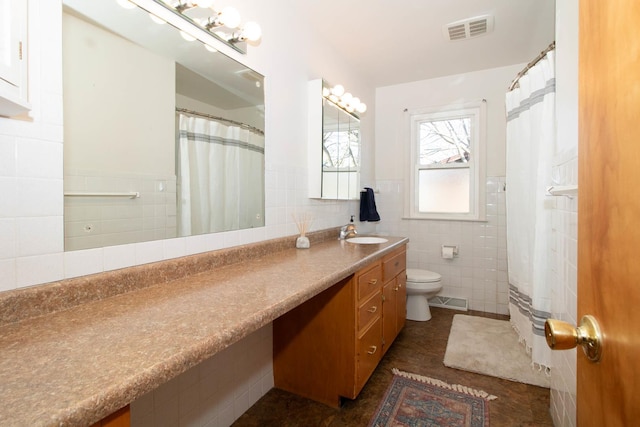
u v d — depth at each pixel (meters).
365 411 1.62
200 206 1.45
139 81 1.20
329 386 1.67
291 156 2.05
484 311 3.10
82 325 0.80
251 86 1.73
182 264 1.27
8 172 0.84
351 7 2.05
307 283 1.19
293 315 1.77
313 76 2.28
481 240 3.11
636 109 0.40
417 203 3.41
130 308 0.92
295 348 1.77
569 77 1.31
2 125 0.83
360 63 2.87
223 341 0.75
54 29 0.94
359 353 1.66
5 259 0.83
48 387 0.54
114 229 1.10
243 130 1.68
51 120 0.93
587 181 0.57
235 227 1.63
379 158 3.52
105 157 1.08
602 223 0.50
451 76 3.18
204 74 1.47
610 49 0.48
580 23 0.61
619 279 0.44
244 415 1.60
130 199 1.16
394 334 2.27
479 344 2.32
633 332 0.40
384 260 2.05
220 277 1.29
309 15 2.15
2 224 0.83
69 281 0.93
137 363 0.61
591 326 0.52
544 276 1.91
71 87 0.99
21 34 0.78
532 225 2.09
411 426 1.50
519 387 1.80
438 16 2.15
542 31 2.33
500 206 3.02
